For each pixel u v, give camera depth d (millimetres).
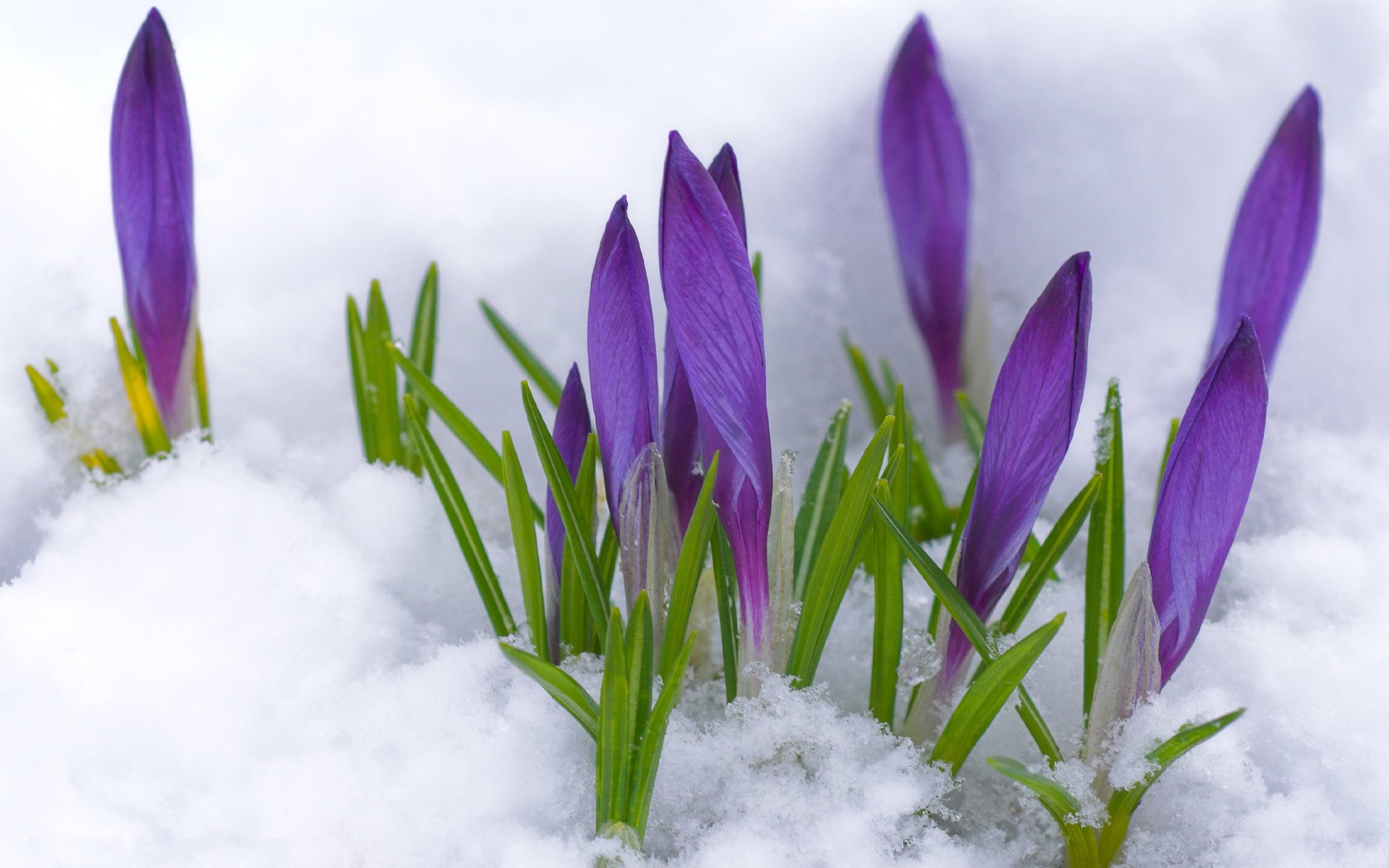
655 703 677
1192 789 683
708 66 836
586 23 839
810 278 828
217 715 686
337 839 673
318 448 785
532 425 667
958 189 753
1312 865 674
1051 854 685
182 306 721
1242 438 648
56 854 669
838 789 677
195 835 673
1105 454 690
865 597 726
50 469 741
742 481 664
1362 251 800
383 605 709
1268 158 696
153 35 700
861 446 790
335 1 841
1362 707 692
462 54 834
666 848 678
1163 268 822
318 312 804
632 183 819
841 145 831
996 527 663
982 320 773
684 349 652
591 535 683
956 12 833
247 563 710
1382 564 729
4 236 786
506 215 812
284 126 817
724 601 681
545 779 680
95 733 683
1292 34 821
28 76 820
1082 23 829
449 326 810
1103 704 666
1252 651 701
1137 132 826
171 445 736
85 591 705
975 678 670
